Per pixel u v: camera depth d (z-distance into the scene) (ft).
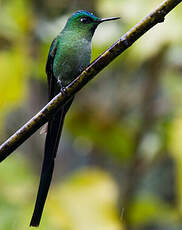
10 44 31.63
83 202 30.01
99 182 30.60
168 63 32.83
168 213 32.83
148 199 33.88
